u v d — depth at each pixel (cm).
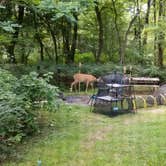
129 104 747
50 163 419
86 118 671
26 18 1352
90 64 1300
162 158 425
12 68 1100
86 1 811
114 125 612
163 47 1447
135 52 1457
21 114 510
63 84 1176
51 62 1277
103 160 424
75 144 495
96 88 1117
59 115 690
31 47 1371
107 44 1567
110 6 1498
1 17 1273
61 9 738
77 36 1551
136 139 512
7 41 1024
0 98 474
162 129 569
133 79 1008
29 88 570
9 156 445
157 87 985
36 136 538
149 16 1579
